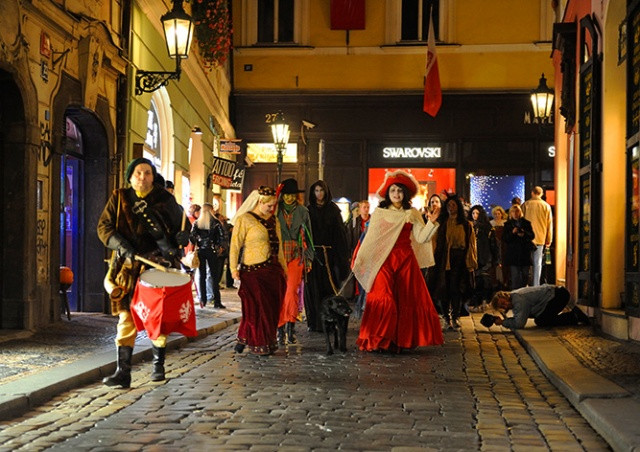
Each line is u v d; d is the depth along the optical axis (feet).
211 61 85.51
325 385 27.20
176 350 36.47
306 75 108.47
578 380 25.94
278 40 108.99
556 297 45.06
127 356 26.11
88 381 26.94
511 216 61.11
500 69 106.63
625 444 17.62
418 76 107.45
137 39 54.90
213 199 90.89
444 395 25.58
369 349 35.86
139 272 26.27
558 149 71.67
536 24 106.42
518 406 23.89
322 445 18.78
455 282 45.85
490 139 106.83
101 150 49.85
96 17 47.34
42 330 39.42
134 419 21.40
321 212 43.96
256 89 108.58
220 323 46.60
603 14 42.78
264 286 34.78
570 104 56.65
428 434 20.06
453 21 106.93
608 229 43.04
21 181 38.47
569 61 57.11
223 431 20.08
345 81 108.06
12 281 38.47
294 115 108.68
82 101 45.03
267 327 34.71
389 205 36.99
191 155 82.02
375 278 35.94
